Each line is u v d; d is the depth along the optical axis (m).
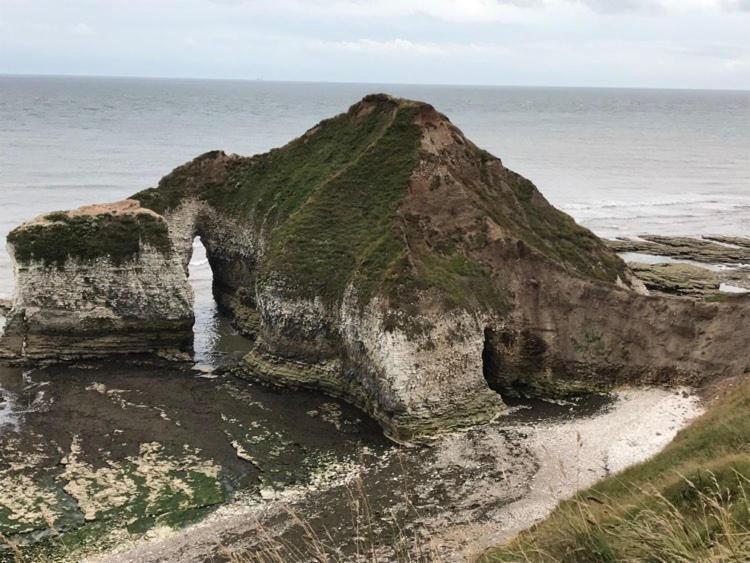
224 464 38.72
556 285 51.16
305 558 29.22
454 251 52.25
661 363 48.47
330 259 52.12
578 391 48.75
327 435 42.75
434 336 45.09
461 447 40.94
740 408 29.73
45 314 54.28
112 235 55.75
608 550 14.05
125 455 39.38
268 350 51.72
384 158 57.94
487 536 29.75
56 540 31.44
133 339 55.81
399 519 32.62
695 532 13.04
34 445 40.22
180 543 31.38
